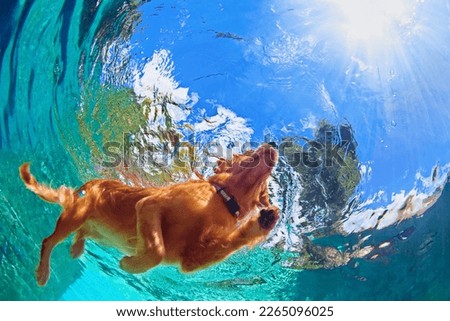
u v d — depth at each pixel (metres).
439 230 1.86
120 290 1.70
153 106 1.97
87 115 1.87
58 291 1.64
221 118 2.03
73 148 1.81
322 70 2.07
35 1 1.86
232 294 1.76
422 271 1.83
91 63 1.91
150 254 1.41
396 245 1.86
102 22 1.91
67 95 1.87
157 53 2.00
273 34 2.08
